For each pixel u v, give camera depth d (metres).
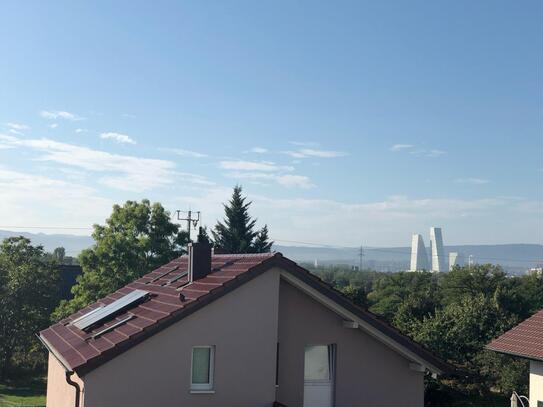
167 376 13.79
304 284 15.12
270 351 14.62
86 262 43.50
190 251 16.86
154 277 21.81
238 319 14.44
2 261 46.12
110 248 43.31
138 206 44.81
